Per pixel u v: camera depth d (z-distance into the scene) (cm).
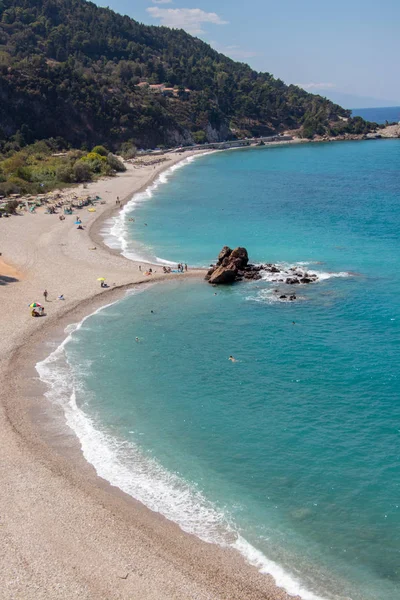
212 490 3397
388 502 3266
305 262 8025
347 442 3828
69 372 4850
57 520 3081
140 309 6306
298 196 13650
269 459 3681
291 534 3047
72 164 16925
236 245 9012
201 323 5909
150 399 4428
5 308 6203
